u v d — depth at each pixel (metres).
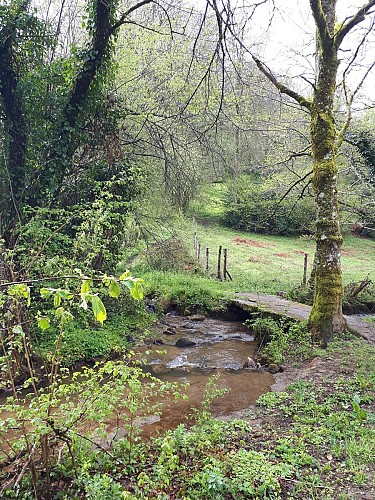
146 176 12.62
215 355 9.84
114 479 3.98
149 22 14.39
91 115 11.37
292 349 8.89
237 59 9.73
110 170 11.61
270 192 21.52
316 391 6.59
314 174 9.10
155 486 3.70
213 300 13.91
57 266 8.26
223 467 4.18
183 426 5.00
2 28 9.95
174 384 4.68
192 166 14.61
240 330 12.23
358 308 13.61
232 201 29.19
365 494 3.88
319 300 9.04
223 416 6.20
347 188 15.24
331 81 8.91
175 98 14.80
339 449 4.69
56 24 14.26
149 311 13.05
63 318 3.55
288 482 4.09
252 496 3.82
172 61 14.46
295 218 27.75
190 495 3.79
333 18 9.29
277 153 19.36
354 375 7.02
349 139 11.16
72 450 4.00
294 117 18.62
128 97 14.36
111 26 10.64
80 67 10.57
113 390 4.18
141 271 17.31
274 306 11.90
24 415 3.75
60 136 10.59
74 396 5.66
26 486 3.84
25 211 9.16
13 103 10.39
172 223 16.91
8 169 10.15
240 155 18.73
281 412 6.04
